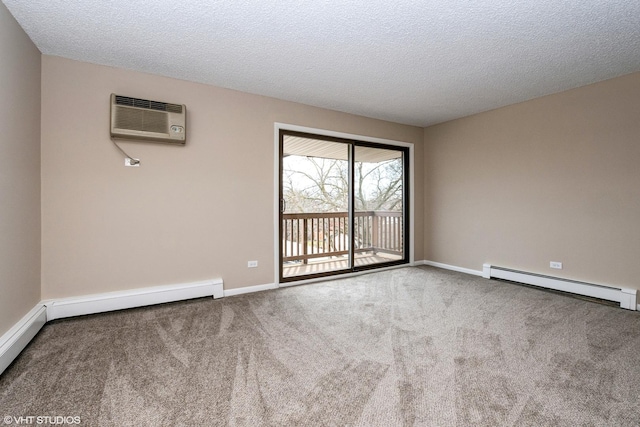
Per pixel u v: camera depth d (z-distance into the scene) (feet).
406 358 6.31
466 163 14.23
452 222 14.90
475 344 6.95
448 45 7.77
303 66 9.02
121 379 5.53
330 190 15.43
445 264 15.29
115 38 7.48
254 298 10.44
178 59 8.59
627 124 9.42
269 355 6.44
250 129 11.19
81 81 8.59
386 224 16.69
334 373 5.75
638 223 9.26
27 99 7.31
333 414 4.63
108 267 9.02
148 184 9.50
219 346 6.84
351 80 10.03
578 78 9.76
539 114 11.56
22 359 6.22
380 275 13.80
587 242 10.34
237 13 6.45
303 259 15.44
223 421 4.47
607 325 8.02
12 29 6.51
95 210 8.82
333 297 10.55
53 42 7.64
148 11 6.39
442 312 9.02
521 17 6.53
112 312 8.91
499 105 12.55
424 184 16.39
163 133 9.23
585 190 10.36
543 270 11.51
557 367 5.96
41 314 7.70
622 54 8.18
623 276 9.55
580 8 6.20
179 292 9.83
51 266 8.32
